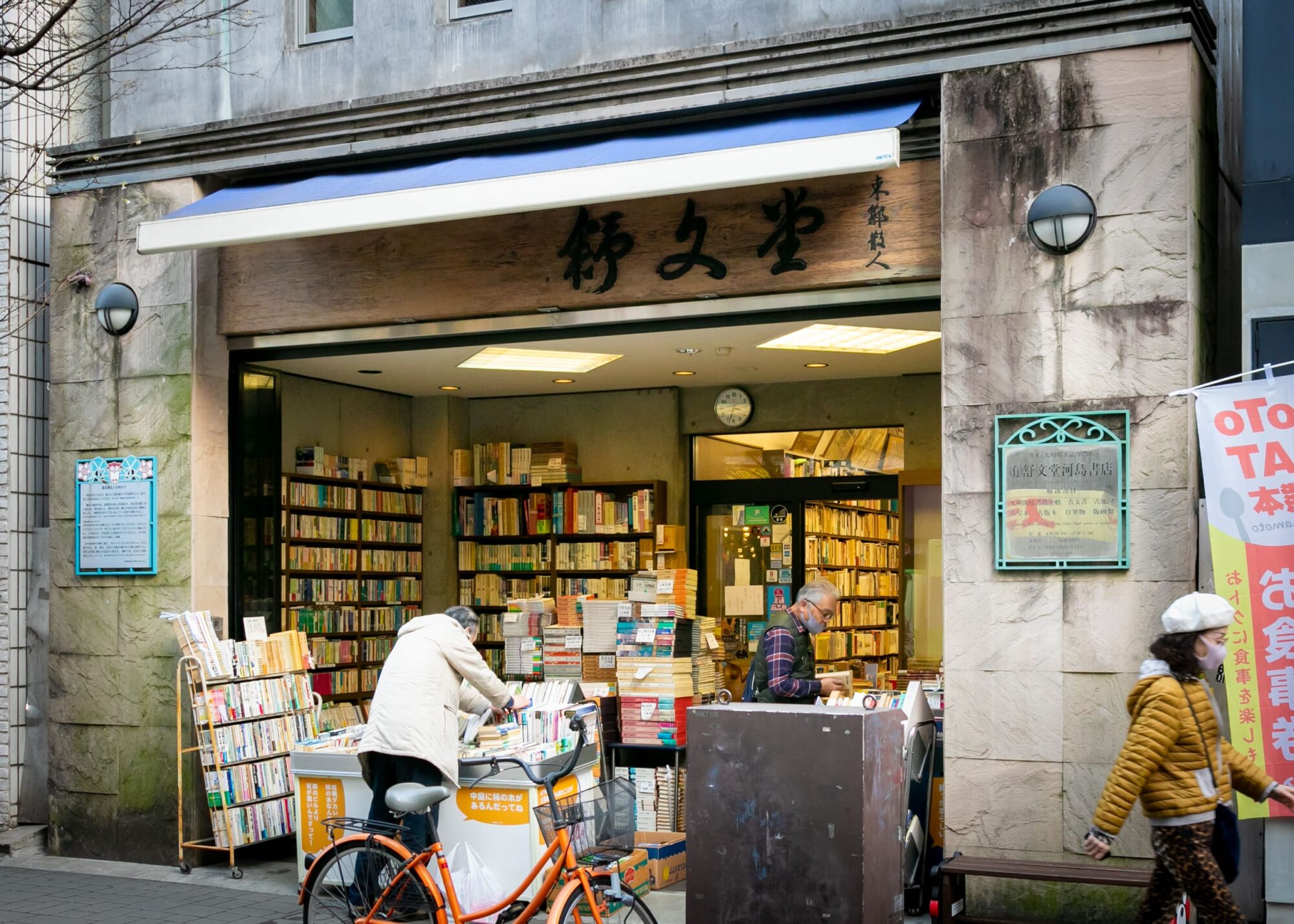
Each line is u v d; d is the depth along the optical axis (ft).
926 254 22.82
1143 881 18.69
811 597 24.81
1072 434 20.98
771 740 18.30
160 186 28.84
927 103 23.16
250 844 26.76
